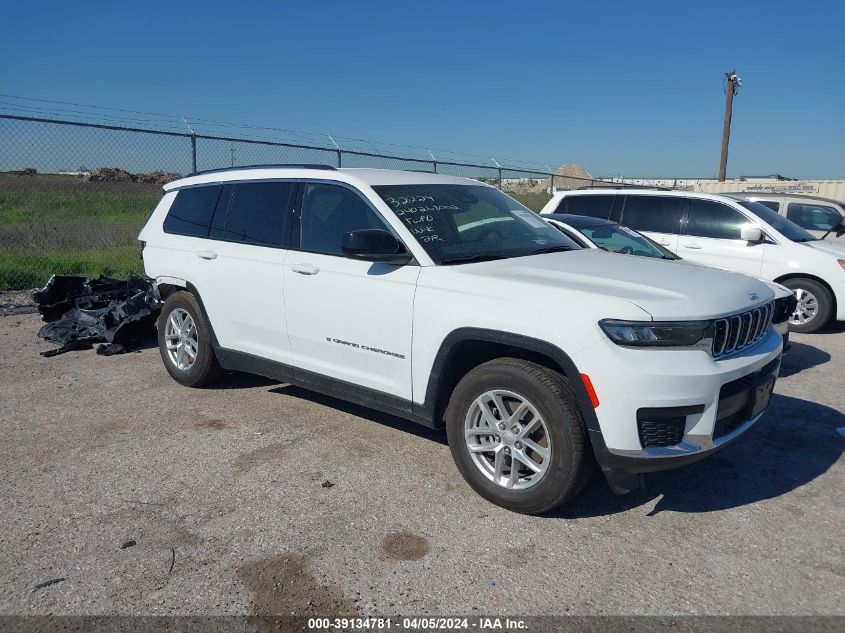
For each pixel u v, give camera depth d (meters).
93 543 3.29
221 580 3.01
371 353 4.20
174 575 3.04
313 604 2.86
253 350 5.03
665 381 3.20
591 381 3.26
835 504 3.83
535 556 3.24
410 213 4.27
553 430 3.39
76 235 11.43
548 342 3.38
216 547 3.27
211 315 5.29
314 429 4.79
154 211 6.00
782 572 3.15
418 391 3.98
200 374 5.50
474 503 3.75
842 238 10.31
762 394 3.73
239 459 4.27
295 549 3.27
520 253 4.28
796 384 6.16
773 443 4.71
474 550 3.29
